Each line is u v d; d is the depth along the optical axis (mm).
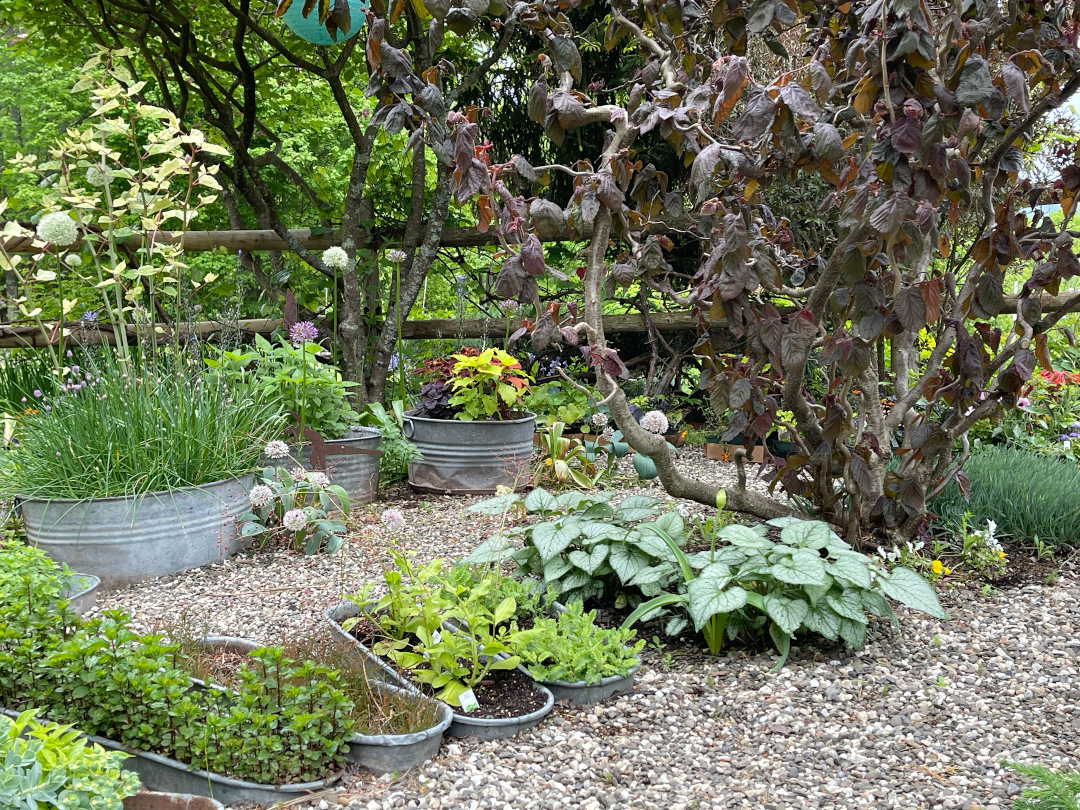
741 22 2807
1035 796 1617
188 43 5609
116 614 2061
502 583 2787
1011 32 2766
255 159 6098
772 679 2520
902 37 2217
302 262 6688
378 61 2477
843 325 2967
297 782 1909
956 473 3334
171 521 3389
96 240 4156
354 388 5430
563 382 5613
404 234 6016
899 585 2645
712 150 2408
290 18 3758
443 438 4605
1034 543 3635
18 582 2254
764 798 1938
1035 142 4066
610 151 2754
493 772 2006
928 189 2350
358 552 3631
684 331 6375
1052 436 5012
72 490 3305
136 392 3648
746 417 3162
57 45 6355
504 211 2670
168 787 1899
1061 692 2438
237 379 4250
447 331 6281
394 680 2279
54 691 1995
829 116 3045
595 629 2502
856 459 3141
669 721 2283
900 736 2221
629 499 3191
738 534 2781
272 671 2021
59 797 1401
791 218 5207
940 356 3238
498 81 6578
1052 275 2936
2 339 5422
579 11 6074
